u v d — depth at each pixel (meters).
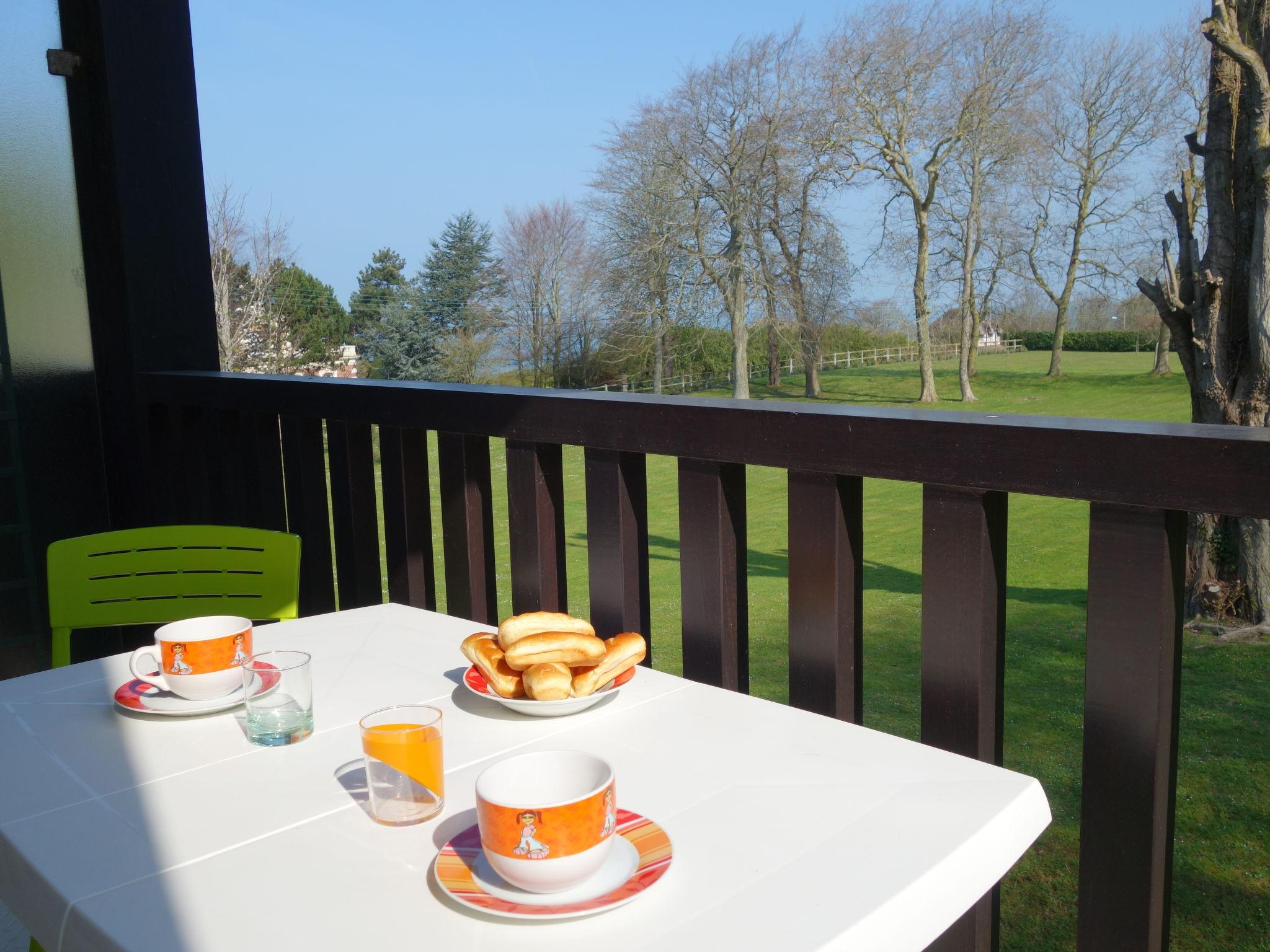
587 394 1.57
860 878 0.64
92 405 2.72
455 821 0.74
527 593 1.74
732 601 1.45
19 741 0.93
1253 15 6.37
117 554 1.58
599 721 0.94
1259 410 6.26
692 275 21.03
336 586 2.43
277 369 16.70
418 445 1.96
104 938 0.60
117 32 2.42
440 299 24.70
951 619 1.16
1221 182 6.45
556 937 0.58
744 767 0.82
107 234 2.56
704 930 0.58
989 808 0.74
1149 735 1.00
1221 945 3.40
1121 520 0.99
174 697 1.01
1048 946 3.20
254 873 0.67
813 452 1.25
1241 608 6.71
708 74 19.95
